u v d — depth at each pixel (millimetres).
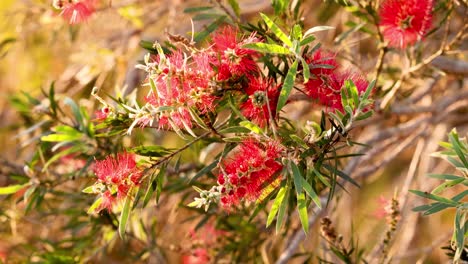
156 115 1000
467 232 1031
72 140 1216
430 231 1829
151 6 1743
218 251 1431
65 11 1172
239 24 1110
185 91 1000
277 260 1394
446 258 1801
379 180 1985
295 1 1168
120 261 1501
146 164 1052
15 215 1462
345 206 1804
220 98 1029
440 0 1232
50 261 1367
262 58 1037
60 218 1590
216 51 1045
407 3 1102
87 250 1423
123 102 1076
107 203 1042
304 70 991
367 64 1414
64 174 1302
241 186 989
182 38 1031
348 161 1510
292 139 1008
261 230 1372
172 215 1447
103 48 1698
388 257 1330
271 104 1035
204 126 1005
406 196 1484
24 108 1395
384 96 1291
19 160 1741
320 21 1523
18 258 1482
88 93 1726
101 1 1521
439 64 1364
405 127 1506
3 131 1719
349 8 1214
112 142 1242
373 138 1508
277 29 1002
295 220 1408
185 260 1496
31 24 1756
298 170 988
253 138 1005
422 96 1476
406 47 1206
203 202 985
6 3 1824
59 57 1985
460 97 1507
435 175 1057
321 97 1040
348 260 1207
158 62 1017
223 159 1052
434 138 1620
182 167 1297
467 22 1206
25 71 1989
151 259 1462
